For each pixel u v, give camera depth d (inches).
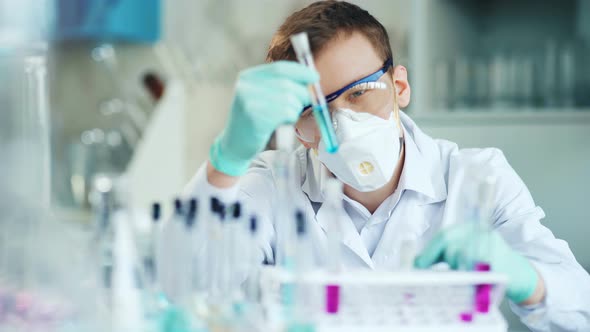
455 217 66.8
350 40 59.2
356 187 59.4
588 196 119.6
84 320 46.1
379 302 44.7
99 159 161.6
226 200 57.3
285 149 54.4
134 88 164.9
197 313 45.2
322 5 63.9
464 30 143.1
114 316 46.0
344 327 43.0
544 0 142.1
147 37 155.5
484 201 51.5
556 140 120.7
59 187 158.9
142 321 45.6
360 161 57.6
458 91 132.0
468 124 124.9
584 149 119.3
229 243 48.8
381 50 60.4
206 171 57.2
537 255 62.7
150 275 52.5
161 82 161.3
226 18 160.7
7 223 55.3
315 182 70.0
